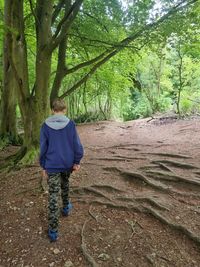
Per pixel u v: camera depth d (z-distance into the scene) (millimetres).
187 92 19250
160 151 7926
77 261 3639
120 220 4488
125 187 5625
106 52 8047
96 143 10320
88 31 9633
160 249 3809
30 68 14953
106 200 5062
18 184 6047
